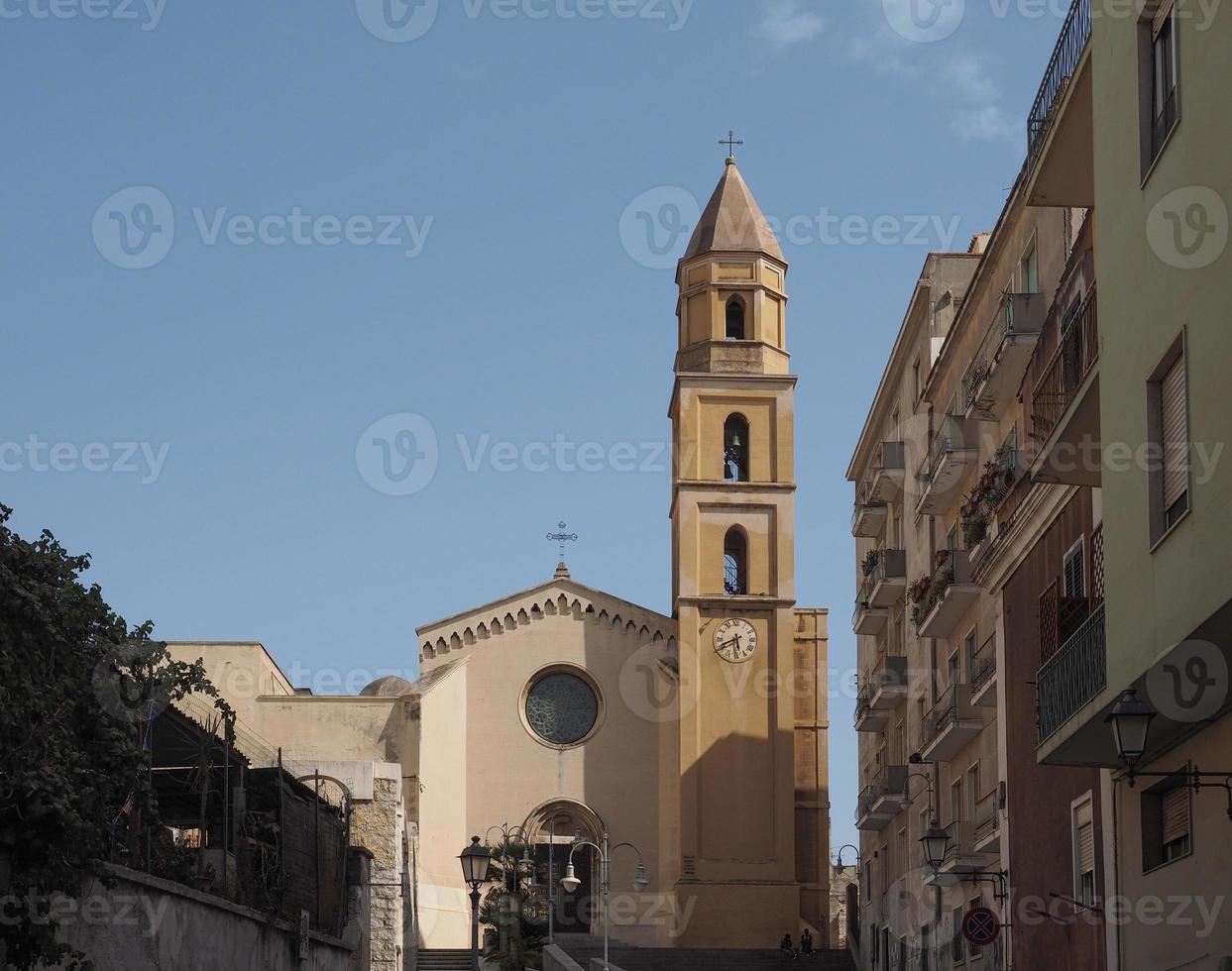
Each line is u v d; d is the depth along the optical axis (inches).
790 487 2970.0
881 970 2079.2
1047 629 1031.0
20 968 743.1
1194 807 817.5
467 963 2566.4
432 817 2760.8
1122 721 729.6
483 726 2920.8
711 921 2785.4
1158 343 753.0
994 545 1231.5
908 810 1882.4
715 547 2950.3
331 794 2023.9
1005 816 1251.8
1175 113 745.6
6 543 770.8
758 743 2864.2
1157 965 868.6
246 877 1081.4
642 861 2866.6
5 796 729.0
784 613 2918.3
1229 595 660.1
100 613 822.5
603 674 2950.3
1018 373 1336.1
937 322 1787.6
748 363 3031.5
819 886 2878.9
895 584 1932.8
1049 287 1273.4
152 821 888.3
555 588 2977.4
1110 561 812.6
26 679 756.0
